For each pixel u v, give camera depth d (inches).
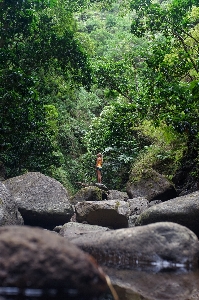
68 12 625.9
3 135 447.8
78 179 863.1
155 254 168.2
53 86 726.5
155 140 609.9
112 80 665.0
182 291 133.0
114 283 142.1
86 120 1018.1
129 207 352.8
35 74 639.1
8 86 431.5
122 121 555.2
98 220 333.7
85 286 109.2
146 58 487.2
